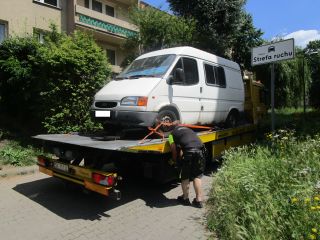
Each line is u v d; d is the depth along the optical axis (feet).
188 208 16.75
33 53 32.17
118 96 18.69
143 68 21.48
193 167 17.01
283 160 17.37
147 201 17.89
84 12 61.72
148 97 18.08
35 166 24.66
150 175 19.25
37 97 30.89
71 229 14.28
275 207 12.89
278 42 22.45
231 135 27.04
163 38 46.19
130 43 51.06
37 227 14.49
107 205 17.26
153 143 17.10
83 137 19.75
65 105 27.84
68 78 27.78
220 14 56.90
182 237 13.34
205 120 23.91
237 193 14.71
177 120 19.10
